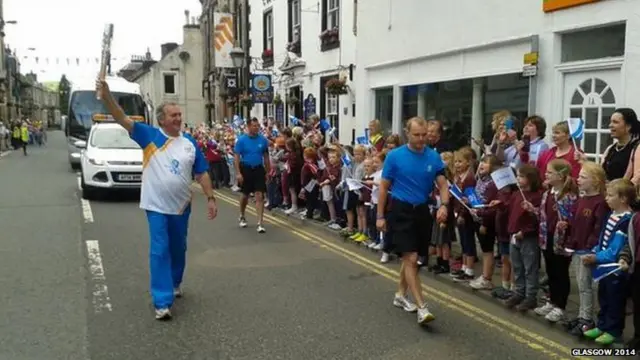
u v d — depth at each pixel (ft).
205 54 118.83
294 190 34.27
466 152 20.90
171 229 17.97
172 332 15.84
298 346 14.88
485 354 14.43
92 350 14.55
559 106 26.81
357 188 25.58
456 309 17.95
